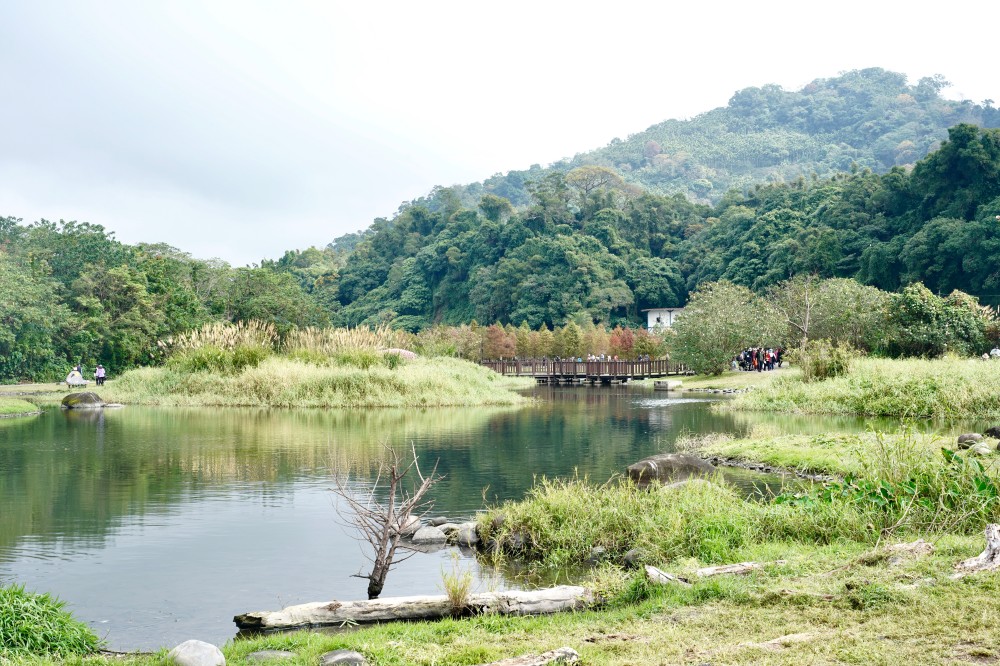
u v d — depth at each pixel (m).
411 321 103.00
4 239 44.31
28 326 35.50
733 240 89.19
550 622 5.14
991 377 19.42
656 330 56.06
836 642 4.18
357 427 18.23
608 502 8.16
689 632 4.60
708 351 37.41
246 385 25.22
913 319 31.52
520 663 4.14
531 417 21.20
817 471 11.33
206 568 7.12
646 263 91.00
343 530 8.51
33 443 15.20
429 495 10.36
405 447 14.81
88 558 7.43
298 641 4.98
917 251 60.81
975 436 11.01
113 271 40.84
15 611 4.88
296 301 54.06
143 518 9.02
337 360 28.31
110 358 39.88
